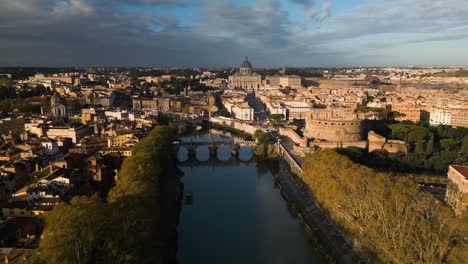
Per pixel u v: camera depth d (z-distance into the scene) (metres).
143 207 171.38
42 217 193.50
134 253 142.25
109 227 144.00
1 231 173.25
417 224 174.12
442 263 151.25
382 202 196.75
